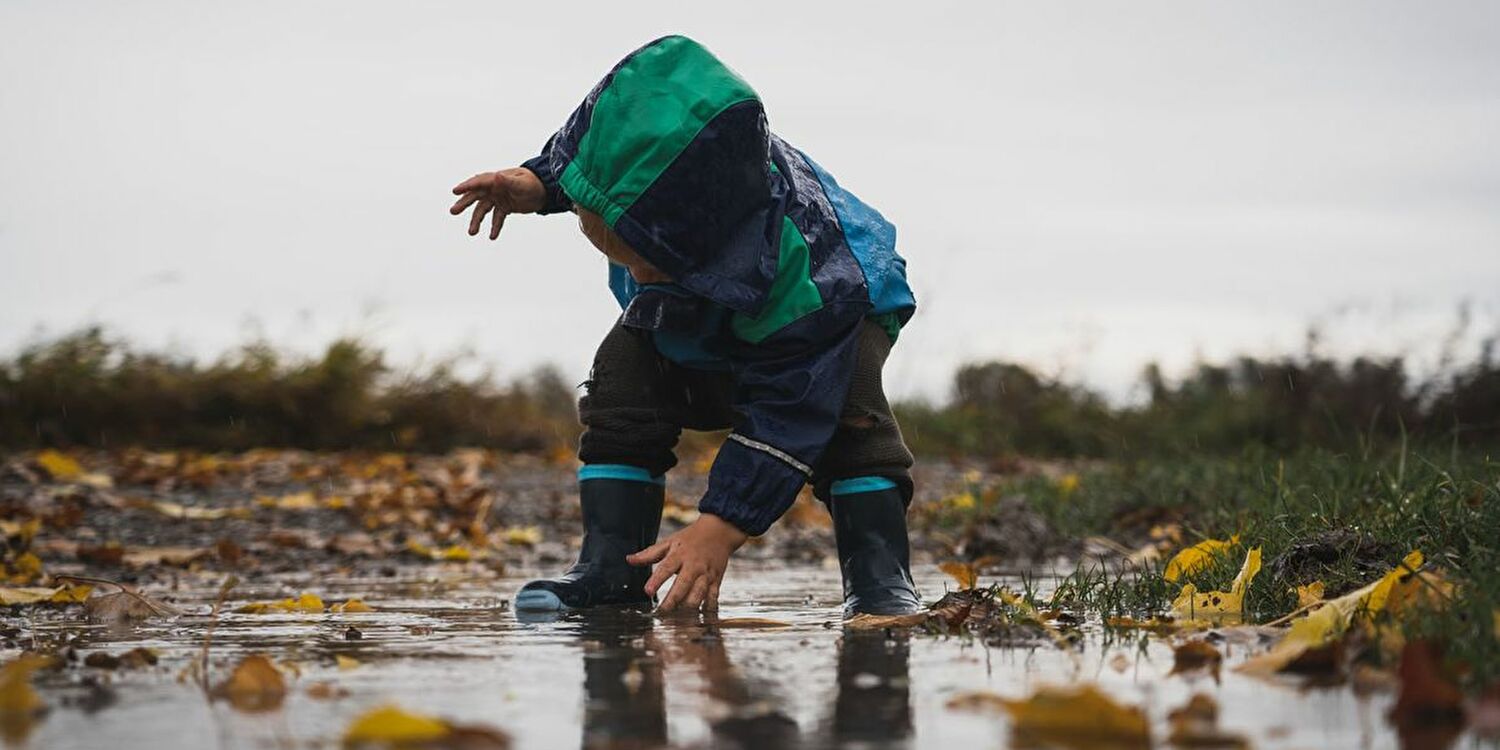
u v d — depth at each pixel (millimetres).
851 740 1701
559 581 3328
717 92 2955
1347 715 1799
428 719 1679
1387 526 3279
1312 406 11016
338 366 12531
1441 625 2188
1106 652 2420
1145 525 5973
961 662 2316
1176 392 13148
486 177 3168
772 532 6395
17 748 1670
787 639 2662
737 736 1730
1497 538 2963
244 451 12094
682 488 8219
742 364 3111
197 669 2285
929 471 10398
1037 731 1712
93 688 2102
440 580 4598
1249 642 2506
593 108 2996
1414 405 10797
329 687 2098
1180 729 1675
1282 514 3693
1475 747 1619
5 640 2812
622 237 2928
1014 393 13703
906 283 3320
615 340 3400
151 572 4852
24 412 11578
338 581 4570
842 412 3162
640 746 1679
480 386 13547
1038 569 4820
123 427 11891
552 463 11250
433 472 9844
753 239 2977
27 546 5250
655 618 3107
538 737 1733
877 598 3137
